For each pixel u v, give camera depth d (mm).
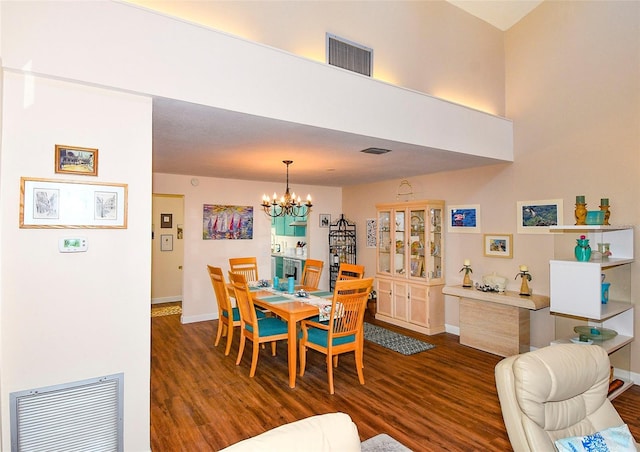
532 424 1645
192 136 3258
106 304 2189
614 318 3646
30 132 1991
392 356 4223
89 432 2143
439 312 5164
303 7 3410
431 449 2416
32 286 1998
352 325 3420
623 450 1650
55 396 2049
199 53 2449
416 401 3105
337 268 6883
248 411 2920
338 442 1175
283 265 7676
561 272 3266
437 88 4328
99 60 2119
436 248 5238
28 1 1944
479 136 4195
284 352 4352
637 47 3516
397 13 4055
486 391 3305
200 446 2457
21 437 1973
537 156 4316
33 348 2000
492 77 4672
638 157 3502
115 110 2219
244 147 3689
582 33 3949
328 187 7055
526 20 4527
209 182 5758
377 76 3889
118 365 2225
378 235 5922
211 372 3705
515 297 4105
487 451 2396
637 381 3508
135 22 2232
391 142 3514
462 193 5074
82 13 2078
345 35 3676
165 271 7199
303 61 2910
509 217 4562
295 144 3570
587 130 3883
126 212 2240
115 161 2213
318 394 3232
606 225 3254
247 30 3092
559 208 4094
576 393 1820
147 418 2303
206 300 5750
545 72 4285
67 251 2080
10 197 1946
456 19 4484
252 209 6164
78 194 2107
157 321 5688
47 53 1979
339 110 3104
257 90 2680
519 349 4098
